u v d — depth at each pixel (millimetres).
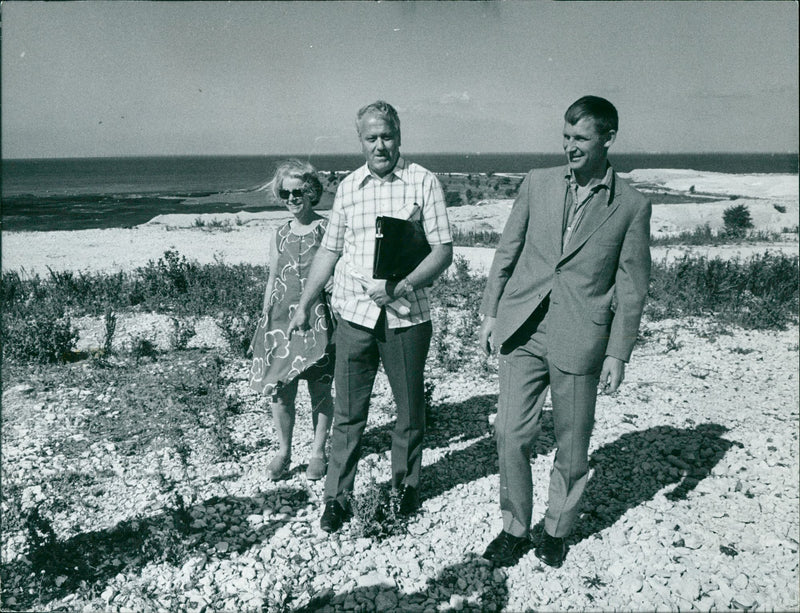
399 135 2998
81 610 2641
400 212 3000
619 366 2627
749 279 9453
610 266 2664
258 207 35344
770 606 2656
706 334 7207
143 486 3637
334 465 3277
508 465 2891
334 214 3188
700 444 4184
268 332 3504
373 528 3133
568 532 2916
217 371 5355
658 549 3045
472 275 10930
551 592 2768
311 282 3252
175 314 7957
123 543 3090
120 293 8953
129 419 4594
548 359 2744
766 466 3867
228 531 3189
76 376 5539
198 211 33125
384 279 2939
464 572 2896
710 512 3379
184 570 2879
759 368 5930
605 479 3746
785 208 26203
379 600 2697
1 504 3424
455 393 5238
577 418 2754
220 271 10164
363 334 3094
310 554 3002
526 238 2838
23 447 4129
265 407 4840
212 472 3807
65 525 3234
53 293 8875
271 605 2646
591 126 2445
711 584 2799
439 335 6934
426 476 3787
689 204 29000
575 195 2686
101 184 75625
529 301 2762
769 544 3082
